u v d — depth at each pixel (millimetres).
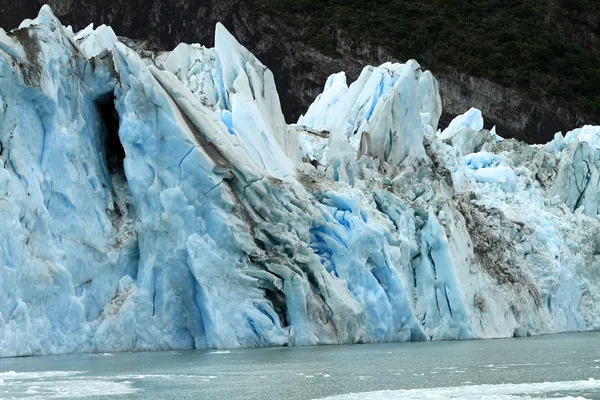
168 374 40438
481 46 138375
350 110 77688
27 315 47625
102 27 62844
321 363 44875
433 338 61469
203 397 34344
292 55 131000
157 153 53438
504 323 65000
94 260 51969
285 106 129500
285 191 56281
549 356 48625
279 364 44312
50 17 54438
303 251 55312
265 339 53406
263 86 65312
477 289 64438
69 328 49781
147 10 128250
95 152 54375
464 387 36344
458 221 65625
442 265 62344
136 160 53594
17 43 51000
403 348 53500
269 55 131000
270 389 36156
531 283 69188
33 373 40531
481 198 73938
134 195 53594
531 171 80750
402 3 143250
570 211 80438
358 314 56781
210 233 53156
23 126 50500
